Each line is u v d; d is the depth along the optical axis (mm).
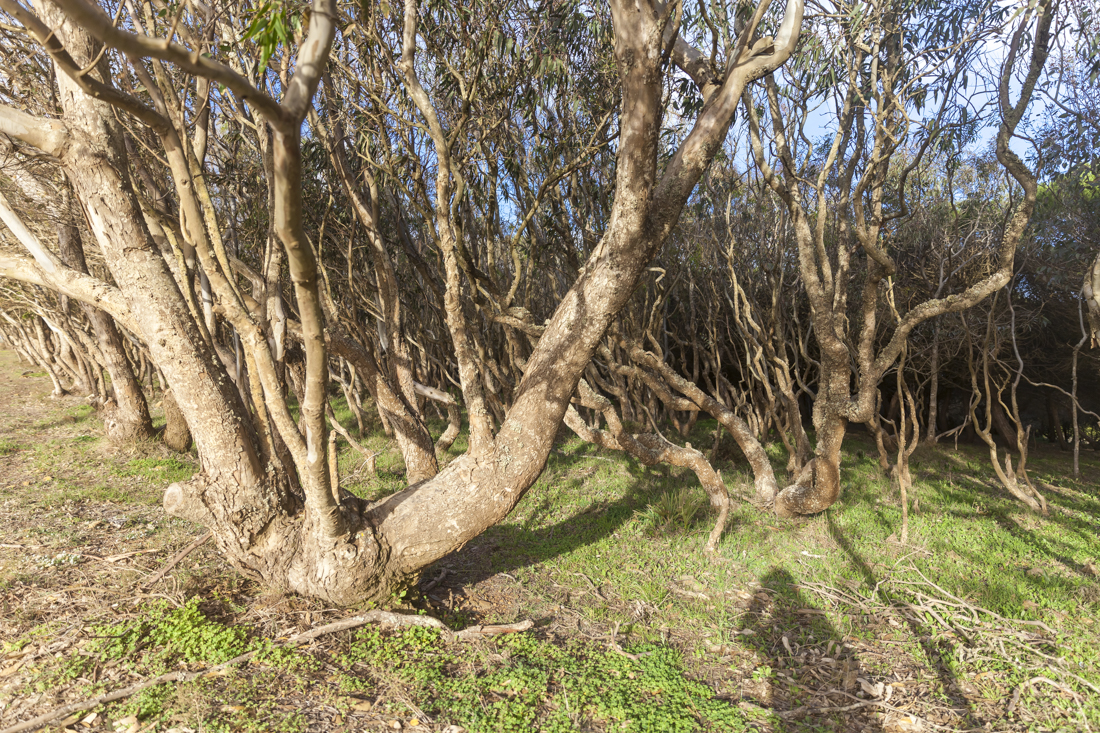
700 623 4340
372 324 10375
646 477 8031
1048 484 8523
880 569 5203
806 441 7859
